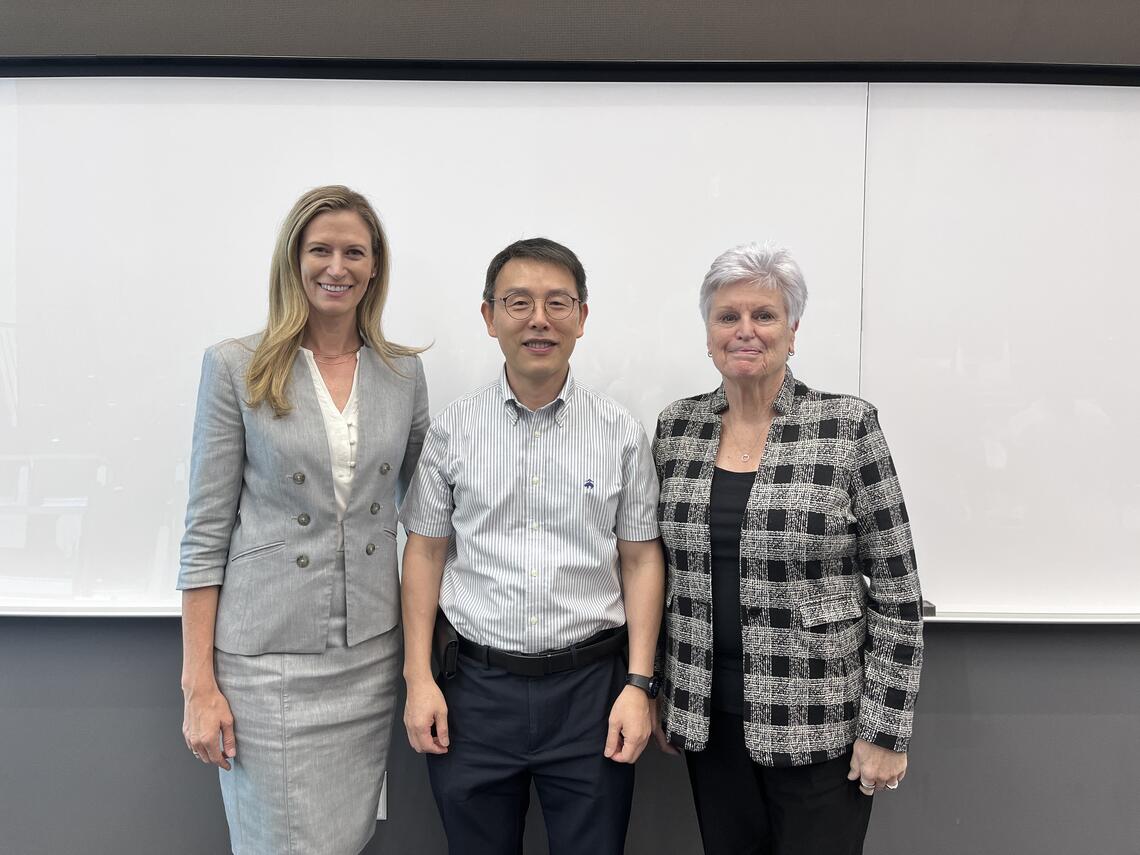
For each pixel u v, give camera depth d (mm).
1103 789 1652
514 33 1547
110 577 1617
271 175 1582
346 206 1213
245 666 1202
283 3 1529
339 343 1279
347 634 1235
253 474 1216
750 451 1227
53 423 1606
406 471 1428
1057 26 1539
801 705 1136
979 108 1586
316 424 1201
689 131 1583
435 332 1604
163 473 1608
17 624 1622
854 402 1184
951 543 1633
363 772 1277
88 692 1627
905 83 1581
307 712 1211
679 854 1655
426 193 1586
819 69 1572
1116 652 1636
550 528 1229
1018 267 1605
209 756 1203
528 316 1148
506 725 1212
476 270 1595
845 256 1596
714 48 1554
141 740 1630
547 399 1240
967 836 1655
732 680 1196
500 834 1263
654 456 1343
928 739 1646
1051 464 1627
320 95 1571
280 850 1195
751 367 1160
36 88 1575
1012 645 1638
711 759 1251
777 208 1590
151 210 1585
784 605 1141
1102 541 1633
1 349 1599
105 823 1639
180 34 1541
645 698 1227
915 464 1623
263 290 1595
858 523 1163
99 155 1579
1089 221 1604
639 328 1603
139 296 1594
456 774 1229
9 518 1614
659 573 1276
